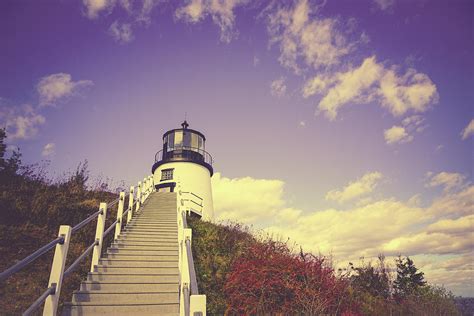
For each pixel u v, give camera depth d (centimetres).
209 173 2622
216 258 1085
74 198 1370
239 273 920
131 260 775
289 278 933
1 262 838
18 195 1208
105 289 616
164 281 670
